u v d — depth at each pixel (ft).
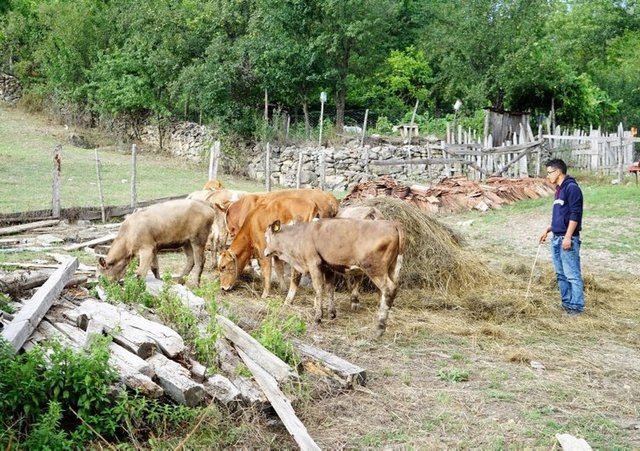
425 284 31.07
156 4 96.58
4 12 61.21
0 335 18.11
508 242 44.91
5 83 116.88
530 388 20.49
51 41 106.73
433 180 77.56
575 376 21.74
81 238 40.73
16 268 30.89
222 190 38.42
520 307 28.71
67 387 16.84
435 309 28.89
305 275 32.48
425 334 25.43
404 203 33.01
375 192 56.34
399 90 116.06
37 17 113.39
